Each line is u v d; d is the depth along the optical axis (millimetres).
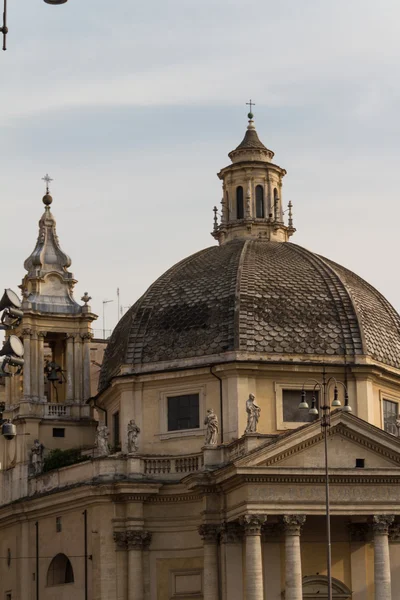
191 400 84000
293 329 83562
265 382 82375
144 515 82438
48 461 91438
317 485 75188
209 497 78938
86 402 95125
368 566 79312
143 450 84500
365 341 84062
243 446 76875
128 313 90688
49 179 101438
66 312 96312
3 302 79312
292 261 88812
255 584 73750
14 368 93750
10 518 91312
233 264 87875
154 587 81875
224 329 83438
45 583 87375
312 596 78688
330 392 83000
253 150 95938
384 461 76562
